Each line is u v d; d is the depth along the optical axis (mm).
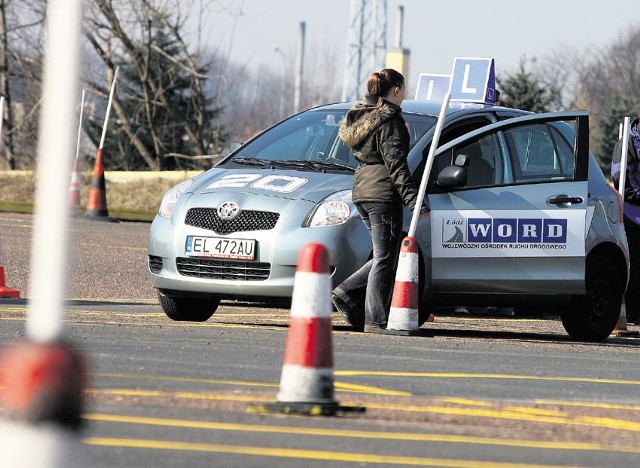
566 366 24062
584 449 14594
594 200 32031
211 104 124000
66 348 7809
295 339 16016
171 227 29828
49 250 7281
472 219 30125
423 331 30875
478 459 13539
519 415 16844
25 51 122688
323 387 15992
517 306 31203
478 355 25016
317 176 29969
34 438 7598
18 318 27750
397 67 136375
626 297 37125
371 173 28312
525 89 140000
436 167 30047
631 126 37250
